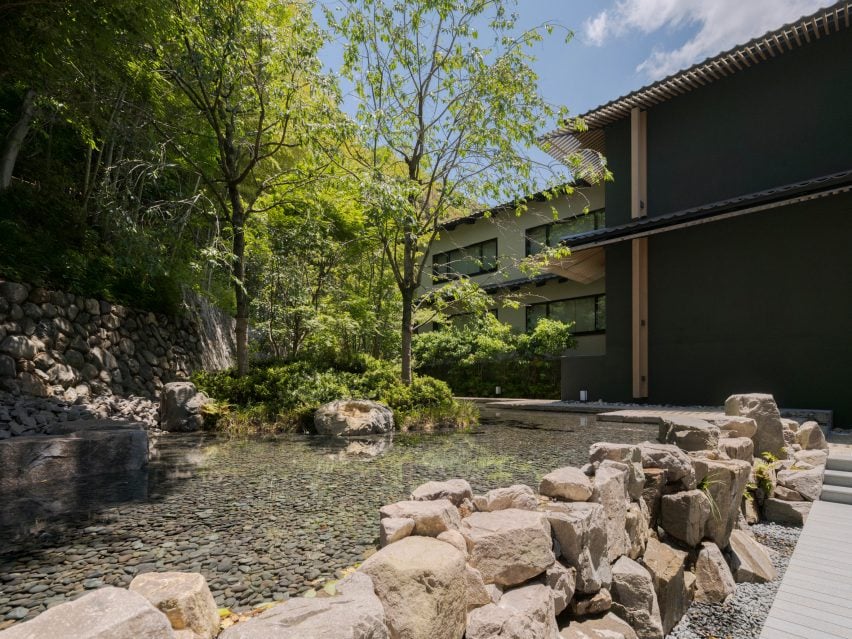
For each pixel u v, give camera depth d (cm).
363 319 1185
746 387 916
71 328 698
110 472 416
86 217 857
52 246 747
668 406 988
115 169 868
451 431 705
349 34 895
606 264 1150
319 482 374
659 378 1042
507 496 252
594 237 1059
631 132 1118
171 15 654
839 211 823
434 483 263
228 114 859
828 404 817
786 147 915
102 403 677
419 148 947
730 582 333
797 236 867
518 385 1603
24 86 739
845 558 327
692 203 1034
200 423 707
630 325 1094
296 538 247
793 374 859
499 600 195
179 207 830
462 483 266
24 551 229
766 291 899
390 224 931
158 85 802
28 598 179
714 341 962
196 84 815
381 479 383
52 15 530
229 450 532
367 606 133
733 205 852
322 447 552
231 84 809
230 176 855
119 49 639
